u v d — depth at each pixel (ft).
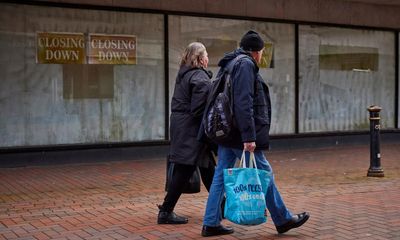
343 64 55.42
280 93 51.83
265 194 19.72
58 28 41.55
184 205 26.61
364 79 56.90
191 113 21.79
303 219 20.88
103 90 43.55
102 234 21.13
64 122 42.24
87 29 42.57
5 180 35.27
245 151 19.57
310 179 35.63
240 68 19.20
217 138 19.66
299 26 52.39
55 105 41.83
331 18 53.98
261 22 50.29
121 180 35.29
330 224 22.53
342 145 55.42
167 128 46.19
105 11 43.16
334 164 42.88
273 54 51.16
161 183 34.19
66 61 42.01
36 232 21.56
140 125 45.21
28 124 40.93
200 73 21.98
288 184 33.60
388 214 24.44
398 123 59.57
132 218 23.97
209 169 23.22
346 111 55.98
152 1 44.78
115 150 44.01
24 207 26.81
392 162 44.06
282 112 52.08
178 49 46.34
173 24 45.98
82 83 42.73
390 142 58.85
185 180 22.38
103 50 43.32
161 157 45.98
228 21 48.62
